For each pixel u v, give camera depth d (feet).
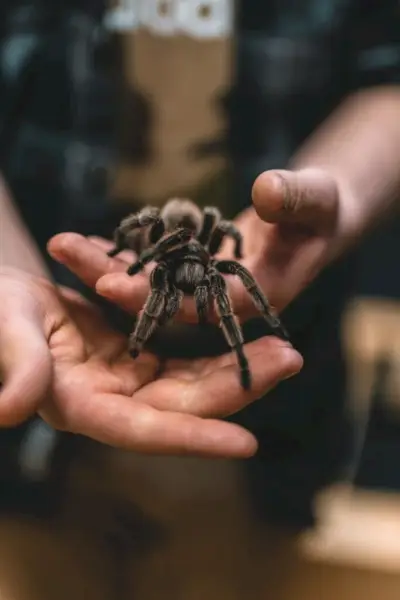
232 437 1.62
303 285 1.97
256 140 2.54
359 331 3.26
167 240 1.89
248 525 2.66
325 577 2.68
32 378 1.57
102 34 2.52
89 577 2.63
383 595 2.64
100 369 1.74
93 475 2.64
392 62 2.55
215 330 2.10
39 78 2.57
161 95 2.52
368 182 2.18
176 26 2.48
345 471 2.92
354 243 2.14
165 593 2.62
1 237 2.09
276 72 2.51
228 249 2.06
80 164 2.57
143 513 2.64
